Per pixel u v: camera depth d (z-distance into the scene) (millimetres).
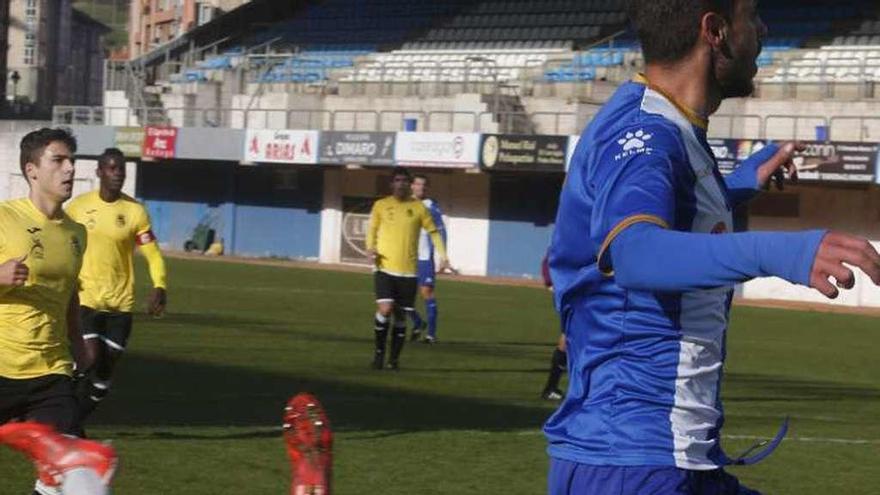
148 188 61719
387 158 50781
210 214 59688
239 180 58781
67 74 138375
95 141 59688
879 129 45344
